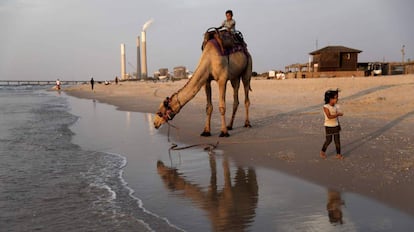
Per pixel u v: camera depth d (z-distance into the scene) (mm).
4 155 9906
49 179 7520
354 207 5648
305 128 13094
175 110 12234
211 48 12141
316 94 28766
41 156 9805
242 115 18281
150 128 15578
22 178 7586
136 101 34750
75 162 9117
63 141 12258
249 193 6547
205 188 6914
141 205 5949
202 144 11250
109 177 7727
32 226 5066
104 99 40688
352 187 6551
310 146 10047
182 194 6570
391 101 19953
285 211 5605
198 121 16688
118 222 5184
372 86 29188
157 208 5844
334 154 8977
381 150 9055
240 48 13070
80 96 50312
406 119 13844
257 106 22781
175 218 5406
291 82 39281
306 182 7027
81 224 5113
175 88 54438
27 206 5887
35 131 14680
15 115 22078
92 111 24953
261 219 5316
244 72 13773
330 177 7207
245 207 5836
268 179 7359
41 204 5984
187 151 10422
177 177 7727
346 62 49812
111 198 6309
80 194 6523
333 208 5656
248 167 8367
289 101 25078
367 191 6297
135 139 12766
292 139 11195
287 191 6570
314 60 53562
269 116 17250
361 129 12109
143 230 4879
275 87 37406
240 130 13422
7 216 5445
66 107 29328
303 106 21359
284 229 4945
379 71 49000
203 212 5648
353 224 5035
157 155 10008
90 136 13531
